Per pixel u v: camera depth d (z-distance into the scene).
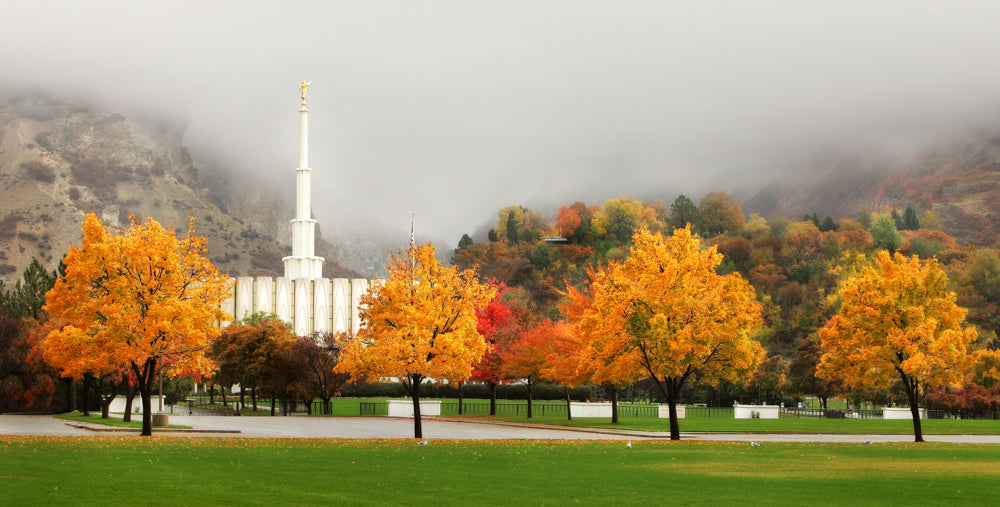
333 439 43.09
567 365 64.81
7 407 72.88
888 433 56.12
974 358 48.16
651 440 46.34
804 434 55.06
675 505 20.34
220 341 89.69
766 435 53.78
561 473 27.12
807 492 22.89
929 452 37.66
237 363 87.94
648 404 103.94
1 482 21.50
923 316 48.44
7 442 34.66
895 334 48.88
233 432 50.41
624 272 47.38
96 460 27.89
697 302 44.91
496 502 20.31
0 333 70.31
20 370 69.88
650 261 45.47
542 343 70.88
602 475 26.70
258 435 47.81
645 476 26.55
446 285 46.88
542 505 19.98
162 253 43.22
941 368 48.84
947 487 24.11
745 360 46.19
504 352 72.88
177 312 42.03
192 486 21.94
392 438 45.62
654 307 45.44
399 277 46.91
